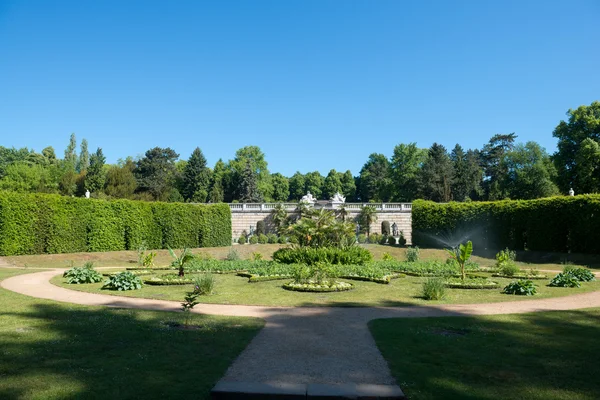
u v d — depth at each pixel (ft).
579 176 149.79
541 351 25.80
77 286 56.08
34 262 93.66
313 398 18.39
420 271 74.18
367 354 25.27
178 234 137.39
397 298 47.91
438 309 41.19
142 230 126.00
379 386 19.56
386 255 100.27
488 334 30.30
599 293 51.67
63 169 271.69
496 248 128.77
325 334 30.53
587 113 151.43
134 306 41.91
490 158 289.53
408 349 26.35
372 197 340.18
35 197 101.14
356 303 44.52
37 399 17.95
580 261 98.43
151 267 86.07
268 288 55.01
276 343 27.84
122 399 18.10
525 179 218.79
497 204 130.62
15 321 33.45
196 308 41.01
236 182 309.63
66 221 106.83
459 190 262.88
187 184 283.79
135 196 237.86
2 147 308.60
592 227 101.45
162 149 290.15
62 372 21.48
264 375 21.30
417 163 268.41
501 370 22.22
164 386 19.67
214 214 153.48
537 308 41.70
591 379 20.85
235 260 92.94
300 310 40.42
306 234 88.12
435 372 21.89
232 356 24.63
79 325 32.35
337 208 183.93
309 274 58.44
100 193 206.69
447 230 141.69
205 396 18.66
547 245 112.68
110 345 26.73
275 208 181.88
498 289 55.57
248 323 34.04
